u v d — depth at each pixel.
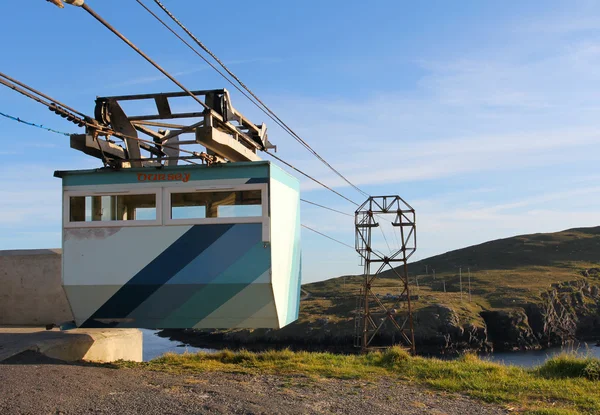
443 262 199.12
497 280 154.75
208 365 13.01
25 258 16.69
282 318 12.16
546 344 116.88
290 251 12.92
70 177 11.88
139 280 11.61
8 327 15.59
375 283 172.38
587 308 134.12
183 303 11.79
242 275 11.37
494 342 112.12
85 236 11.81
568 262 175.75
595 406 9.95
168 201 11.62
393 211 47.66
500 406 9.85
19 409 7.59
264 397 9.44
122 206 11.79
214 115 12.14
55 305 16.38
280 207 12.11
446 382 11.66
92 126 11.34
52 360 11.51
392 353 14.52
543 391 11.06
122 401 8.41
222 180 11.50
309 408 8.90
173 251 11.57
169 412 8.00
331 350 99.75
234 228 11.44
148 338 101.00
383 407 9.36
